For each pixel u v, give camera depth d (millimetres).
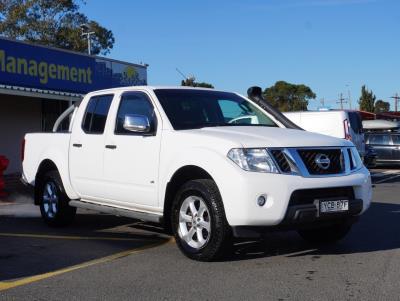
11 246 7055
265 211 5551
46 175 8625
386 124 35312
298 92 73625
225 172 5656
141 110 7055
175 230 6254
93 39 40594
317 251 6680
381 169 25047
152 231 8203
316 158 5949
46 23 36500
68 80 17500
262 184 5551
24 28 35625
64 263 6141
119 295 4934
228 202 5617
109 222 9008
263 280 5348
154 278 5469
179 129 6516
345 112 17219
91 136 7664
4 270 5836
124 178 6992
